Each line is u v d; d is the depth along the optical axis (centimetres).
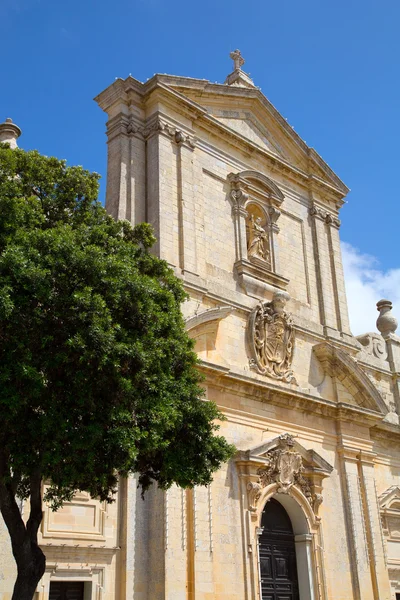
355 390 3669
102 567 2431
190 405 2100
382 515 3628
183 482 2036
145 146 3312
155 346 1962
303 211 3988
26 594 1716
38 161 2239
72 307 1780
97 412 1805
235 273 3384
